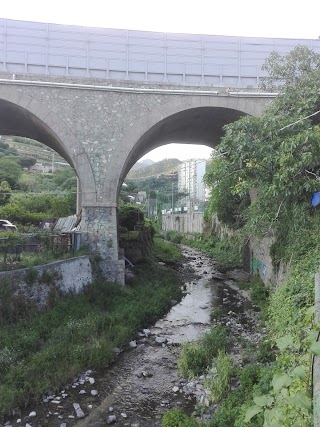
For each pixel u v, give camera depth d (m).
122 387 8.56
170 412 7.08
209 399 7.71
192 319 13.32
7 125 17.72
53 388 8.25
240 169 11.37
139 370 9.39
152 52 15.56
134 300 13.79
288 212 11.70
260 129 10.84
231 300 15.90
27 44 14.84
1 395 7.50
